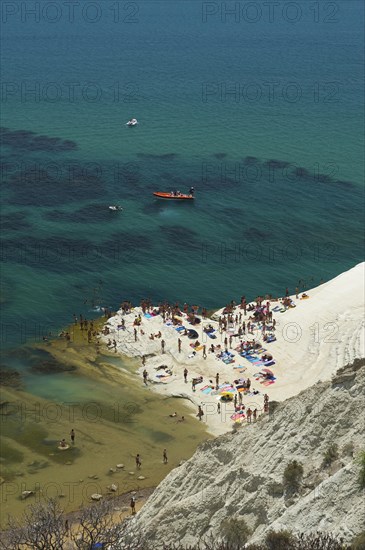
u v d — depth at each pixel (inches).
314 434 3538.4
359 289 7057.1
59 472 5083.7
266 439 3705.7
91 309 7322.8
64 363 6387.8
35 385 6082.7
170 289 7775.6
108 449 5339.6
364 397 3516.2
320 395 3690.9
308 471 3380.9
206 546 3240.7
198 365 6289.4
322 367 6127.0
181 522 3580.2
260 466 3577.8
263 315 6865.2
